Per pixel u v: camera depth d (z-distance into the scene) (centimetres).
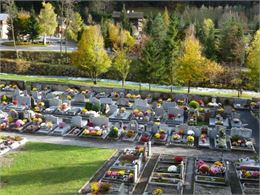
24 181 2459
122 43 6488
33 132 3403
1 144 3033
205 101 4475
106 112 4003
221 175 2589
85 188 2377
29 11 9931
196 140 3319
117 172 2534
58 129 3434
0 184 2412
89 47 5466
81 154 2936
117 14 9306
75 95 4428
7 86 4894
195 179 2545
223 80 6069
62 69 6638
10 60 6788
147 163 2808
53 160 2802
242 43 6544
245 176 2584
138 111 3903
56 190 2342
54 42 8438
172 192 2377
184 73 5041
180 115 3878
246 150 3117
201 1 9775
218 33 7994
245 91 5828
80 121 3544
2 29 8888
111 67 6347
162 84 5766
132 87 5506
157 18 7531
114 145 3162
